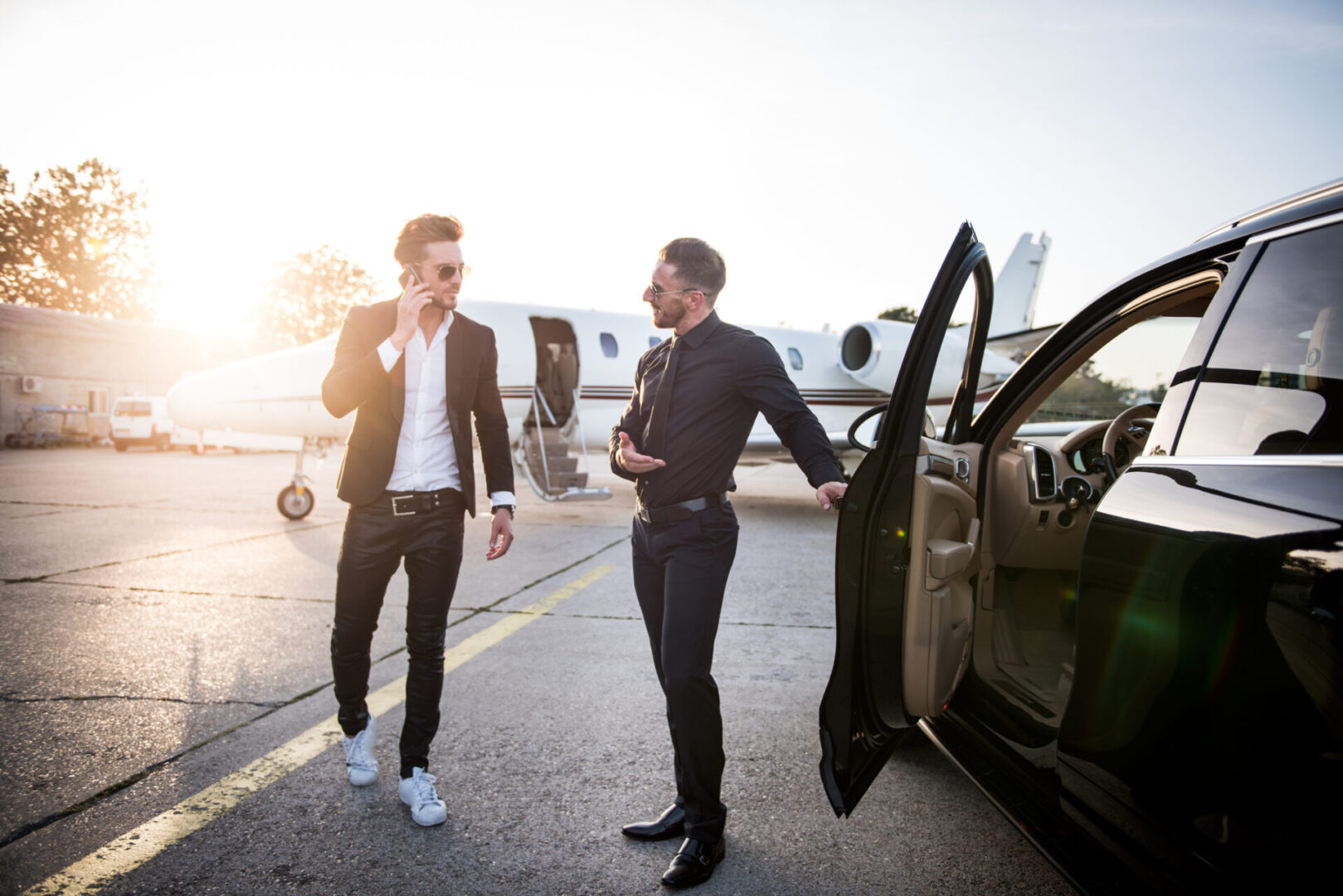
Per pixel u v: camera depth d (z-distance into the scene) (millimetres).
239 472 15070
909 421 1771
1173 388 1594
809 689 3490
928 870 2107
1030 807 1826
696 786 2043
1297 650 1099
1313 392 1270
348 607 2369
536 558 6516
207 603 4742
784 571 6113
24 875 2010
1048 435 5367
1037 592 3049
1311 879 1052
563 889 1994
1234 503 1292
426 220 2303
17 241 43969
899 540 1810
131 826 2254
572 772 2643
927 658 1981
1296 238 1440
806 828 2320
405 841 2205
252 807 2375
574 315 10164
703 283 2115
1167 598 1358
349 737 2516
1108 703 1498
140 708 3125
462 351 2395
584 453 10156
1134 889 1443
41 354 23938
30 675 3469
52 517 8297
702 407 2094
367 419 2285
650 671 3656
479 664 3744
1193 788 1267
